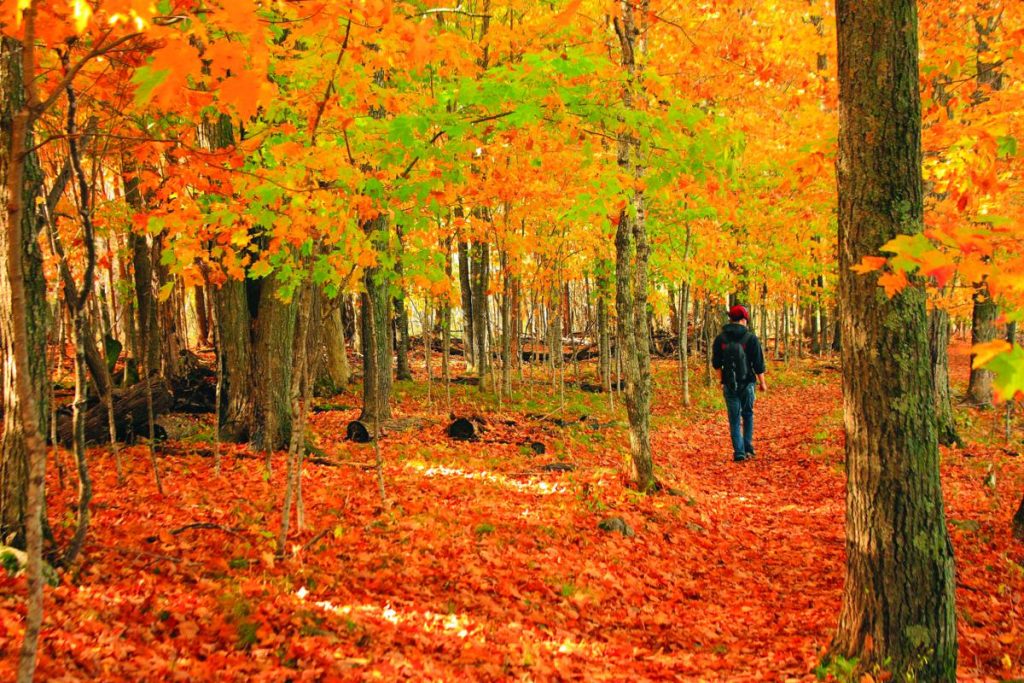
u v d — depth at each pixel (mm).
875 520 3838
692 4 9398
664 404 20344
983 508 8320
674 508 8281
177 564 5285
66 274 5082
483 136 6266
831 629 4941
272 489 8008
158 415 11227
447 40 5508
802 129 9359
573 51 5879
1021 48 5332
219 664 3746
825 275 22734
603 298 20641
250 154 5262
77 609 4066
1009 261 2244
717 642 5098
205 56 2375
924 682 3717
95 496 7039
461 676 4094
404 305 20922
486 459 11055
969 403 16250
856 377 3893
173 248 6191
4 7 2516
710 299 23016
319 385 18703
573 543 6957
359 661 3996
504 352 18422
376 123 5938
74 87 4453
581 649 4797
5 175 4410
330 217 5801
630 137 7805
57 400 12750
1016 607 5504
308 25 3465
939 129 5168
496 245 15516
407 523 7031
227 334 10742
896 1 3709
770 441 14141
